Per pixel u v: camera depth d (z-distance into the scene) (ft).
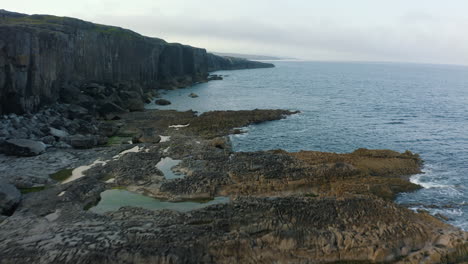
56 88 195.62
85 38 236.63
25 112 159.22
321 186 105.19
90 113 195.11
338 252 71.20
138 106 231.50
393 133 184.03
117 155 131.44
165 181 106.11
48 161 121.49
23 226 77.77
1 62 146.61
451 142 166.71
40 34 174.50
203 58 568.82
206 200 97.66
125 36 299.38
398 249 72.84
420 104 292.20
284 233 73.20
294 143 161.99
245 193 100.07
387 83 537.24
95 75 253.24
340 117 225.97
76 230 75.97
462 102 312.29
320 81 548.72
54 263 64.59
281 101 299.38
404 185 109.09
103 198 97.30
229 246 69.97
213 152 134.51
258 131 182.29
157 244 70.03
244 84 459.73
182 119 200.03
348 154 135.74
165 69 400.06
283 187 102.47
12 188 92.12
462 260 72.13
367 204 86.79
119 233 74.49
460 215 93.04
